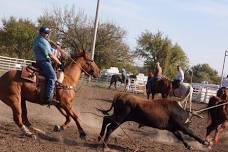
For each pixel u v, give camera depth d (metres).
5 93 10.02
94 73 11.14
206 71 90.38
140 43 70.56
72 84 10.62
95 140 10.63
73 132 11.53
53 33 48.88
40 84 10.10
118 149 9.92
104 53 54.59
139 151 9.95
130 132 12.73
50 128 11.79
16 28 56.81
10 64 36.47
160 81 22.09
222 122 12.10
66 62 10.95
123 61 57.00
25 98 10.23
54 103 10.36
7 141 9.39
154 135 12.53
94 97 24.14
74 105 18.59
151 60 70.62
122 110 9.69
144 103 9.73
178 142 11.84
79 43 47.72
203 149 11.27
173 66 71.44
